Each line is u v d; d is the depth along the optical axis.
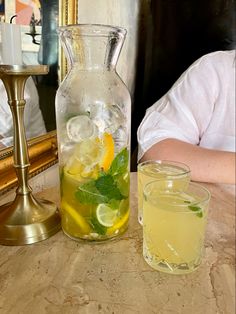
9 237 0.46
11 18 0.52
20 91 0.44
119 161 0.45
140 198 0.54
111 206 0.46
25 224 0.47
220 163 0.75
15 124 0.46
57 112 0.46
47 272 0.41
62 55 0.69
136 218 0.55
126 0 1.23
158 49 1.52
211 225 0.54
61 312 0.34
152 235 0.42
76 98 0.44
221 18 1.38
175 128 0.92
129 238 0.49
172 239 0.41
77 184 0.44
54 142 0.70
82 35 0.43
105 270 0.41
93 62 0.45
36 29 0.60
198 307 0.36
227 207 0.62
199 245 0.42
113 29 0.44
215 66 1.01
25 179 0.49
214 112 1.02
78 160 0.44
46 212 0.51
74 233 0.47
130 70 1.36
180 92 0.99
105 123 0.45
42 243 0.47
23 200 0.49
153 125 0.91
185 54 1.49
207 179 0.76
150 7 1.51
